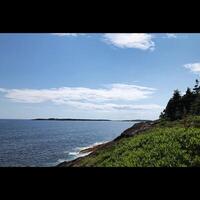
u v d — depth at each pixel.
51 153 65.06
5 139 118.31
